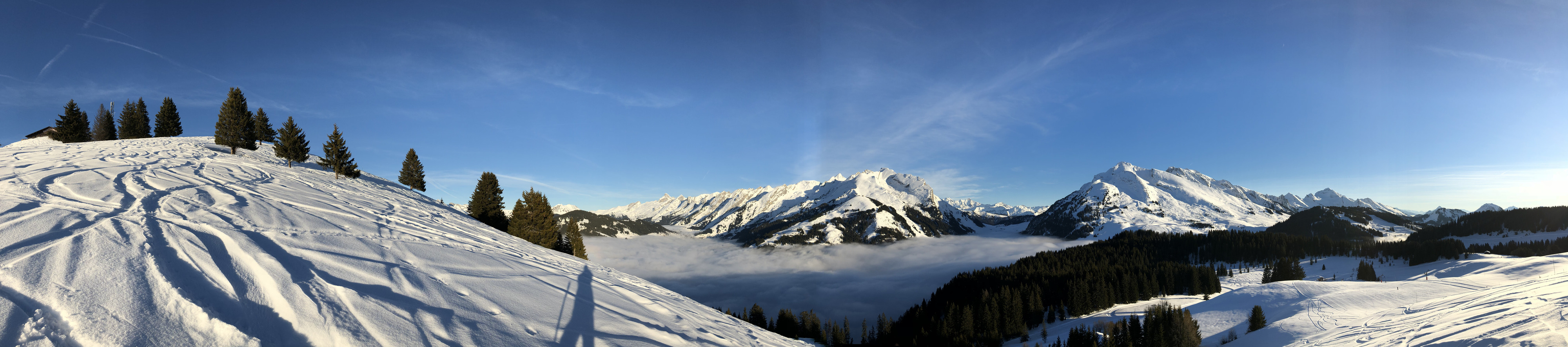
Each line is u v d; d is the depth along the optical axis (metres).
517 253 15.73
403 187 49.81
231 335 5.85
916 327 125.00
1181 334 73.19
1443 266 136.25
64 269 6.69
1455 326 24.59
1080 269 161.38
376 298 7.68
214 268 7.75
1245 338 68.38
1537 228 198.12
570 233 62.34
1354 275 144.25
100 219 9.58
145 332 5.56
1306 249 185.38
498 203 53.16
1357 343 31.89
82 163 19.25
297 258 8.96
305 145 46.66
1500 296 33.09
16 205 9.95
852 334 172.50
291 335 6.18
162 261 7.57
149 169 20.08
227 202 14.00
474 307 8.32
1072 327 104.25
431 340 6.71
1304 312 74.25
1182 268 147.75
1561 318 18.33
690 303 15.23
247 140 54.44
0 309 5.38
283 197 17.31
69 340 5.22
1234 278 154.25
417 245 12.41
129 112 71.12
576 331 8.30
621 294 12.12
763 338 12.73
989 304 118.88
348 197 23.11
